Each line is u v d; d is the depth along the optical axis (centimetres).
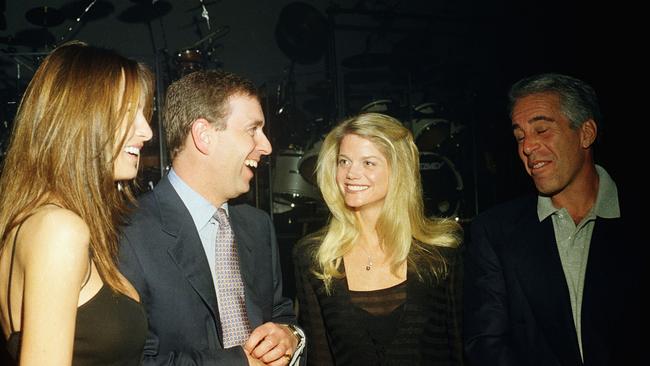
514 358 158
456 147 645
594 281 155
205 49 663
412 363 173
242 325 164
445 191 600
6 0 648
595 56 586
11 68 635
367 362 174
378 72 727
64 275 100
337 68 742
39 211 106
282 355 153
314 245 194
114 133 120
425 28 775
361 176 184
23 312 99
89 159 116
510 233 172
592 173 167
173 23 701
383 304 179
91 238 116
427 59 700
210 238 167
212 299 155
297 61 740
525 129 167
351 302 179
